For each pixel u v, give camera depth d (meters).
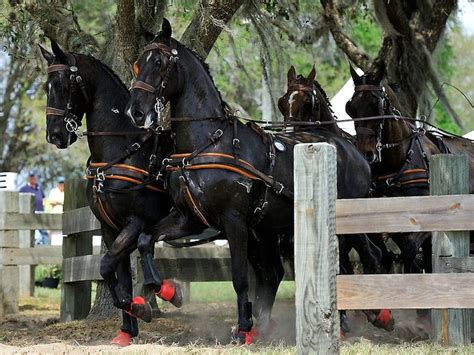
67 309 17.44
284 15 18.84
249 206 12.04
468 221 8.52
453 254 11.02
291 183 12.55
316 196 8.10
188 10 18.02
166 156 12.77
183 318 17.03
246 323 11.95
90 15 25.11
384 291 8.27
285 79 20.11
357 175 13.72
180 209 12.13
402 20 21.30
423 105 21.73
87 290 17.67
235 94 39.47
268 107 32.09
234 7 16.70
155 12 16.95
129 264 12.91
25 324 17.39
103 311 16.64
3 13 18.23
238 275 11.89
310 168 8.12
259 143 12.38
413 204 8.55
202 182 11.80
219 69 33.94
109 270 12.36
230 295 24.28
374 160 14.12
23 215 19.88
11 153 46.00
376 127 14.19
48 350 11.39
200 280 17.48
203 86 12.19
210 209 11.89
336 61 33.19
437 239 11.18
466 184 11.77
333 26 22.73
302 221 8.11
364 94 14.29
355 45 22.59
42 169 47.47
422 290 8.25
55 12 17.31
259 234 13.80
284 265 17.14
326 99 15.31
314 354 8.03
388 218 8.56
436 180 11.78
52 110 12.45
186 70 12.12
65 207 17.59
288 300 20.66
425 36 21.73
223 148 11.95
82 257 16.95
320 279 8.05
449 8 21.84
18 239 19.86
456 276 8.23
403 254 14.26
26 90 43.03
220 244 21.58
